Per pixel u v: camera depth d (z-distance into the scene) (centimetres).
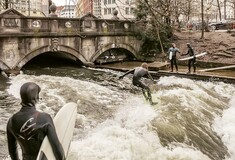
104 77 1948
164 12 2411
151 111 1082
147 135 891
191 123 1043
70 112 418
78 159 728
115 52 2770
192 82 1773
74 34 2219
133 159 777
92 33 2348
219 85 1744
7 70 1875
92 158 736
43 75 1884
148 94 1221
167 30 2750
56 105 1197
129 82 1803
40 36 2011
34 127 327
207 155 883
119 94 1467
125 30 2655
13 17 1847
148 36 2672
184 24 3812
